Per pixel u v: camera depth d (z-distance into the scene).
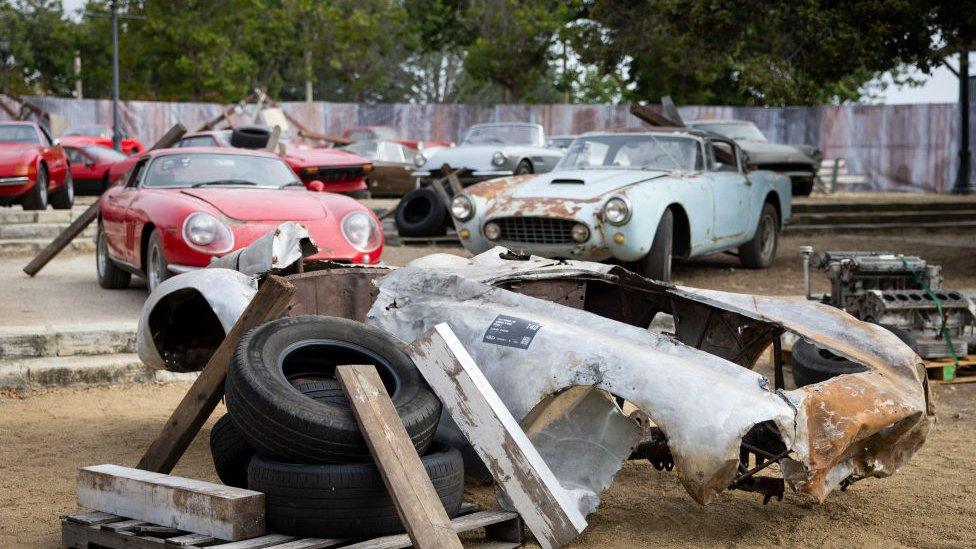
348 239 8.98
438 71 70.88
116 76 32.62
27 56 58.16
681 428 3.91
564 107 33.78
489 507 4.76
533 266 5.39
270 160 10.43
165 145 13.05
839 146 33.28
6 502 4.82
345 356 4.55
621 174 11.29
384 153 23.81
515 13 41.38
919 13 16.34
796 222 19.84
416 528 3.68
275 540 3.84
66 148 22.20
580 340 4.27
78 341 7.86
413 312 4.81
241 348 4.24
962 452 5.97
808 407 4.14
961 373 8.48
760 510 4.82
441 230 15.05
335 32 48.16
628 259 10.45
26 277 11.95
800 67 19.03
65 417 6.58
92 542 4.13
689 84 39.88
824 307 5.39
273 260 5.42
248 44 45.34
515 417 4.25
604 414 4.38
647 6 29.55
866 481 5.34
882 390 4.44
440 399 4.28
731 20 19.03
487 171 18.06
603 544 4.30
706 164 12.16
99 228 11.02
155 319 5.75
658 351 4.30
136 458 5.62
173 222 8.79
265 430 3.96
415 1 44.09
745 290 11.94
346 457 3.94
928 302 8.12
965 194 29.98
